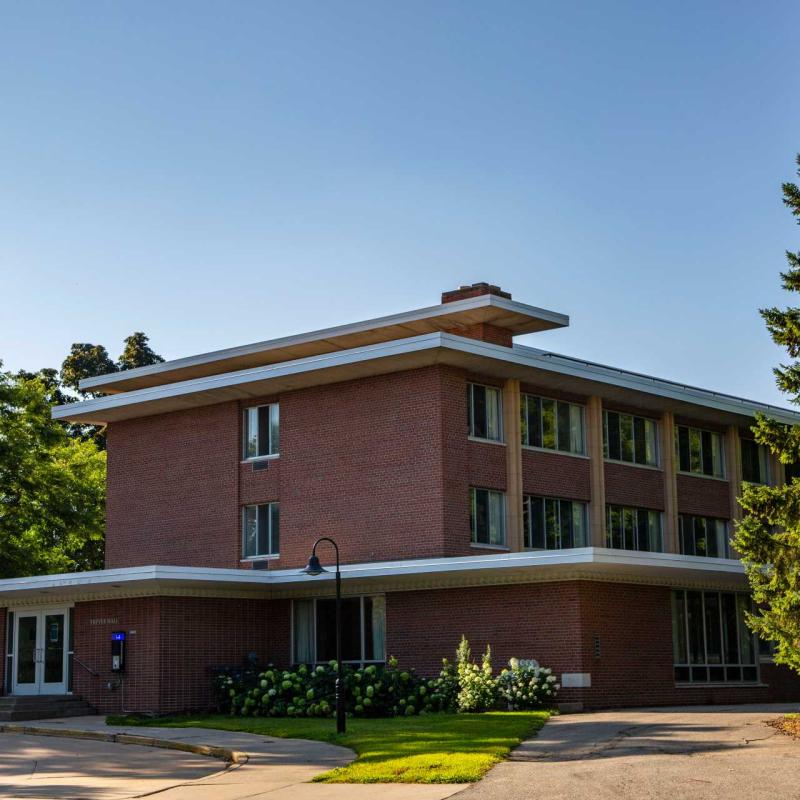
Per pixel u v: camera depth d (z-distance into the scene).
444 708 31.53
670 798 16.03
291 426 39.16
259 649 36.78
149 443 42.81
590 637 32.22
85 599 35.88
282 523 38.75
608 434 41.38
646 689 33.84
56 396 78.19
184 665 34.16
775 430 27.55
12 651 38.16
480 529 36.59
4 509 51.88
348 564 36.88
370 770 19.88
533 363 36.84
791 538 27.09
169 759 24.23
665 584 35.25
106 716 33.88
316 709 31.52
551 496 38.88
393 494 36.34
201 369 43.38
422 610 34.84
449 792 17.44
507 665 32.97
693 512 44.19
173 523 41.59
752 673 38.34
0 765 23.80
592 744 22.34
